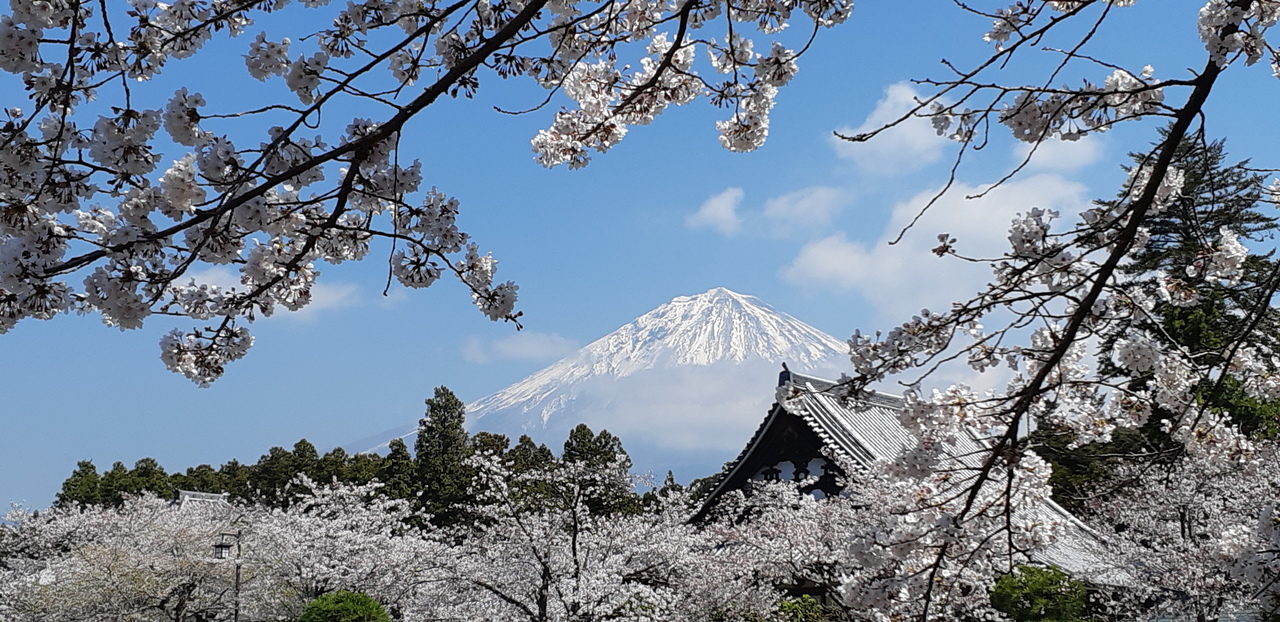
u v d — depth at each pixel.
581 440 45.06
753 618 15.13
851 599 5.51
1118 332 4.92
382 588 19.06
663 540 16.44
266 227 3.33
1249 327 4.81
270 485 48.78
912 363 4.62
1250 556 5.80
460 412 45.22
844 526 14.68
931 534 5.35
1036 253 4.51
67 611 19.33
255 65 3.36
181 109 3.14
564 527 16.39
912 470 5.20
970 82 3.88
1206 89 4.01
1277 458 7.95
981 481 4.92
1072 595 13.18
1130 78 4.41
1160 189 4.70
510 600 15.83
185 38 3.43
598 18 4.60
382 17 3.66
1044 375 4.44
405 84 3.81
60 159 3.15
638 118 4.93
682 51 4.72
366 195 3.54
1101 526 17.27
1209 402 4.90
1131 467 12.89
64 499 51.72
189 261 3.08
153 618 20.16
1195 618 14.09
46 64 3.20
